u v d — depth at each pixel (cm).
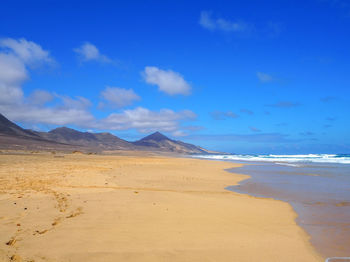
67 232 589
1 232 574
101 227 630
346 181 1789
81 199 918
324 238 632
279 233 659
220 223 710
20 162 2262
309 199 1141
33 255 467
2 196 915
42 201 868
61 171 1711
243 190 1398
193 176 1956
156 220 704
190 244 549
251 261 481
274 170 2758
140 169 2281
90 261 452
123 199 940
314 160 5584
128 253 490
